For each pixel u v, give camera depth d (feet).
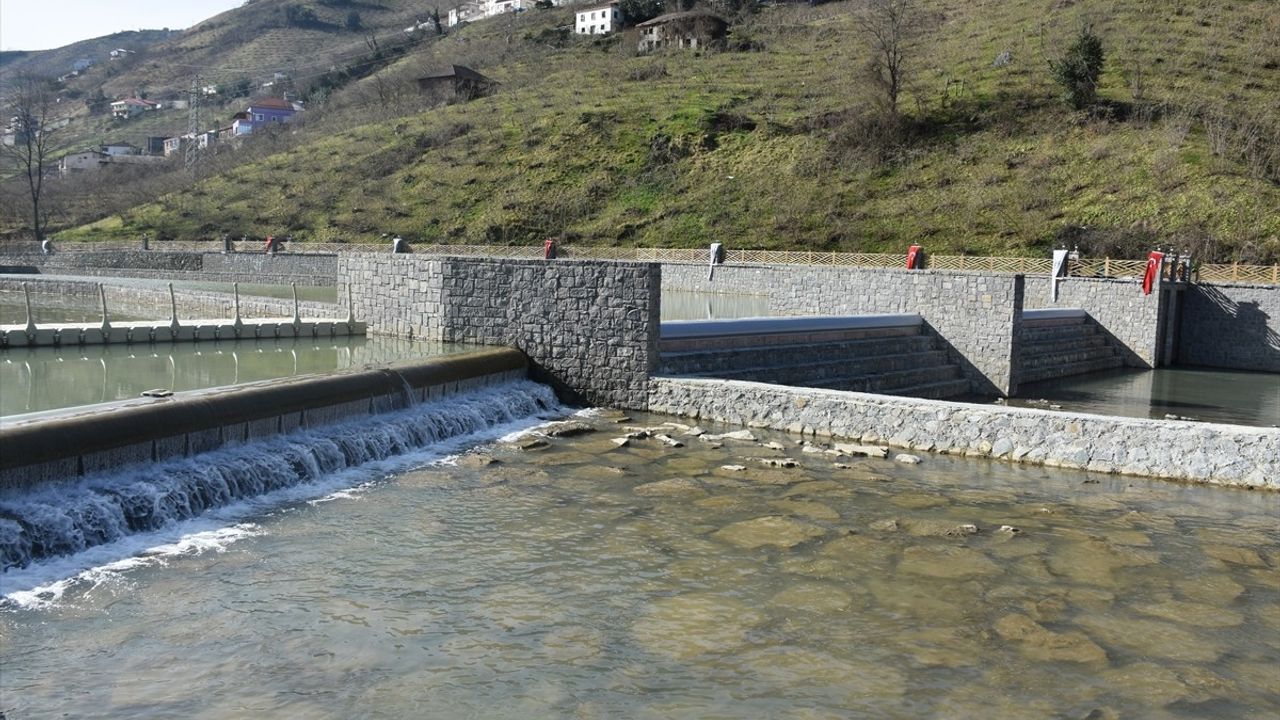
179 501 41.37
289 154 304.50
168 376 58.70
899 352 90.07
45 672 27.84
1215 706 27.68
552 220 223.30
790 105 257.75
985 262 153.48
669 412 69.31
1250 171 169.17
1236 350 126.11
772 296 118.01
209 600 33.60
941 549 41.29
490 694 27.68
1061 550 41.47
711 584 36.81
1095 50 213.66
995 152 205.46
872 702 27.66
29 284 152.56
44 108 343.05
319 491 47.42
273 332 81.56
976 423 59.26
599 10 431.02
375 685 27.99
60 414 40.45
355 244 217.97
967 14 314.55
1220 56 232.73
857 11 353.92
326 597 34.42
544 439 60.59
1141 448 54.90
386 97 377.09
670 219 211.00
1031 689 28.58
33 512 35.60
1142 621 33.88
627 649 30.96
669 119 256.11
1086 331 123.03
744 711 26.99
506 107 304.09
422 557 38.93
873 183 206.69
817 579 37.52
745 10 399.03
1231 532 44.32
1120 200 171.63
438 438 59.47
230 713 25.96
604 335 71.46
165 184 305.53
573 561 38.99
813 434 63.93
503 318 75.82
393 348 74.79
